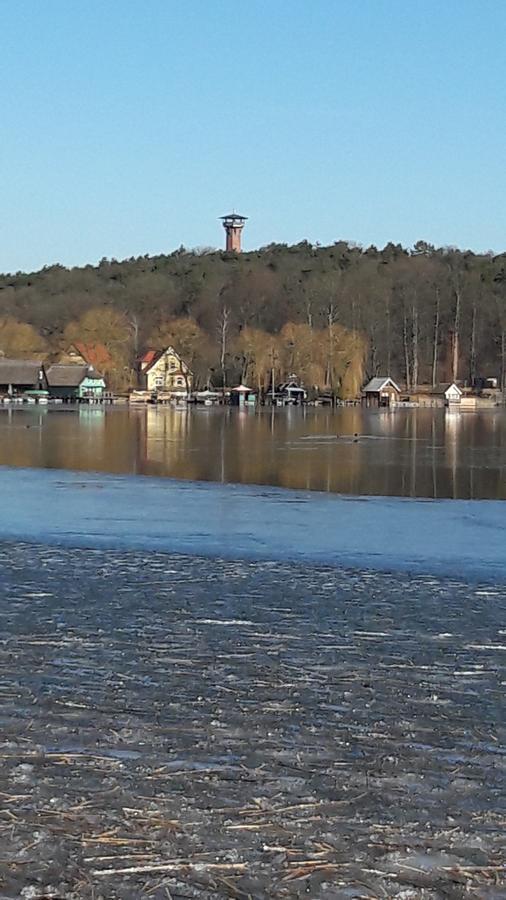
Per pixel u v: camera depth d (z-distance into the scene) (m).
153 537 16.97
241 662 8.60
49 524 18.72
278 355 107.88
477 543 16.45
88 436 51.59
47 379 114.12
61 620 10.20
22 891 4.63
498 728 6.91
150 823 5.32
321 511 21.17
